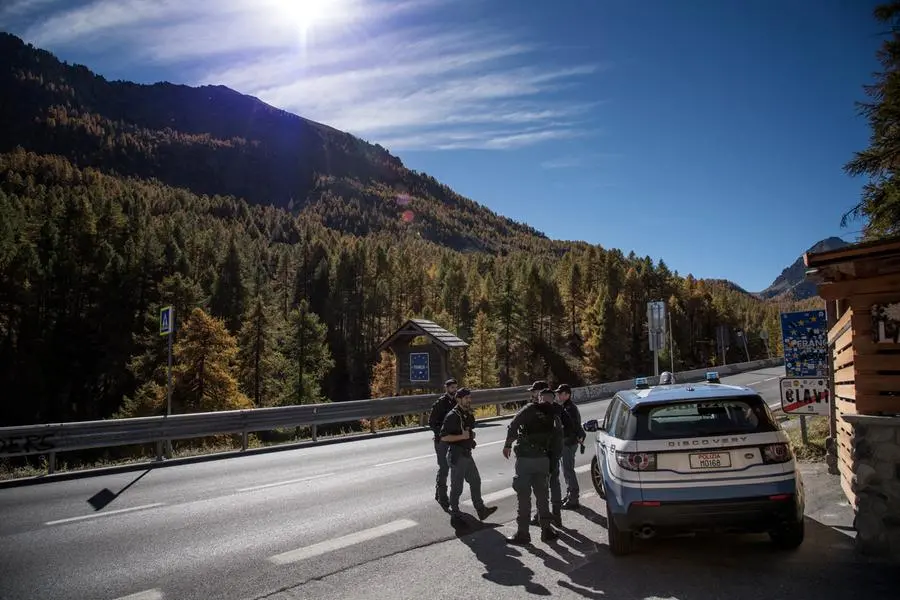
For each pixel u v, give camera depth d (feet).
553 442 22.63
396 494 31.17
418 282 394.52
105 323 275.39
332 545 21.67
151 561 20.03
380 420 93.81
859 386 19.13
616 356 286.87
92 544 22.15
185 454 48.34
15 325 252.01
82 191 552.41
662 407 19.21
